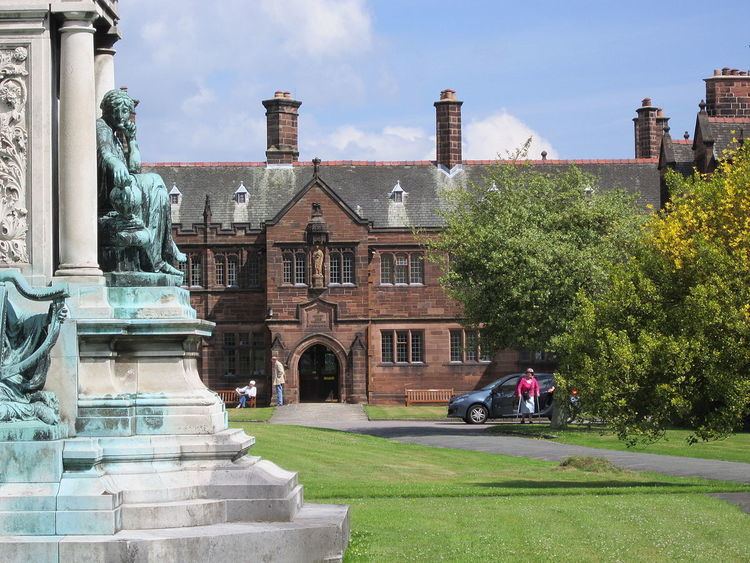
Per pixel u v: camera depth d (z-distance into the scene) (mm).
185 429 15695
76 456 14180
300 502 16266
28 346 15047
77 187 15914
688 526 17953
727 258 32031
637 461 33438
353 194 83625
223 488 15094
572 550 15531
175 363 16156
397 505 20188
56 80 16328
